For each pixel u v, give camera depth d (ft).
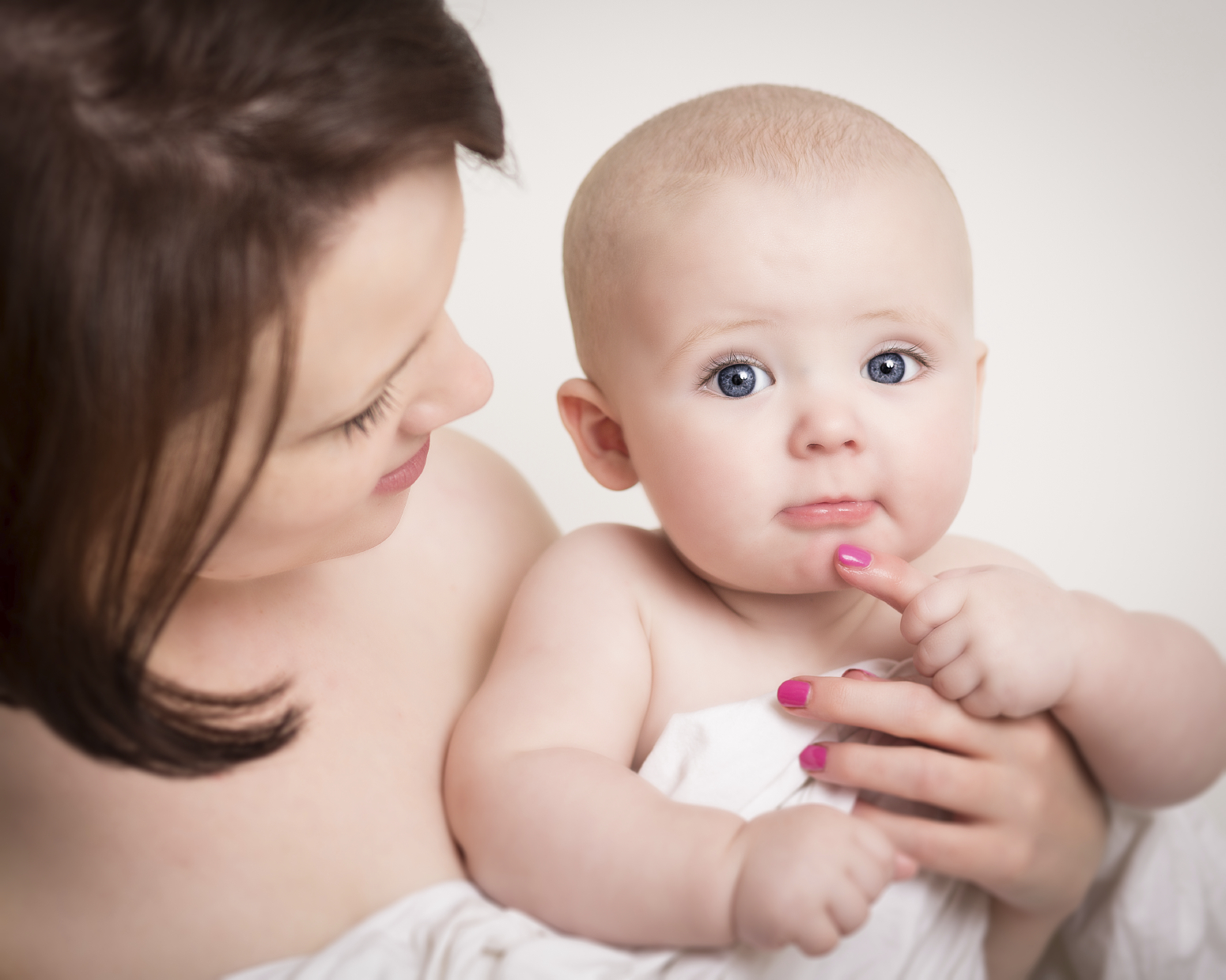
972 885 2.99
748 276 2.84
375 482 2.24
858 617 3.31
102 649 2.02
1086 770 3.06
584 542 3.36
